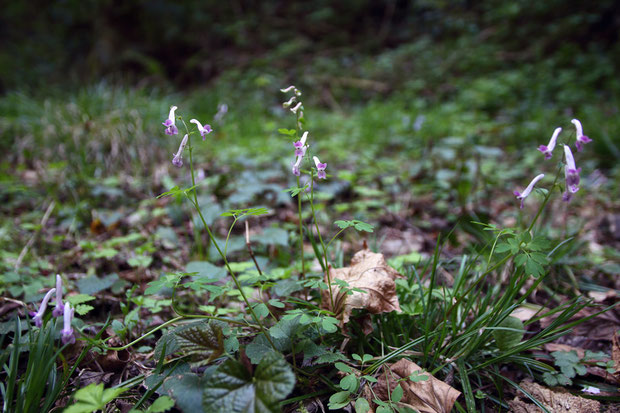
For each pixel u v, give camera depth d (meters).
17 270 0.38
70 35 1.67
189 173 0.67
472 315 0.32
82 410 0.19
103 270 0.42
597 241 0.50
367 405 0.24
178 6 1.67
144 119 0.79
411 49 1.65
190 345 0.24
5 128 0.78
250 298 0.33
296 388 0.26
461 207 0.56
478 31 1.75
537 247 0.24
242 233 0.51
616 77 1.33
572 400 0.26
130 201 0.59
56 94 0.99
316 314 0.27
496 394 0.27
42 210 0.56
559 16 1.65
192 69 1.61
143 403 0.25
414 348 0.28
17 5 1.68
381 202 0.58
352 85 1.47
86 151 0.71
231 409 0.20
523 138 0.92
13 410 0.24
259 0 1.94
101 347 0.25
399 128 0.98
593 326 0.33
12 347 0.25
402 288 0.32
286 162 0.70
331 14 1.82
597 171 0.73
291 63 1.65
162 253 0.45
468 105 1.21
